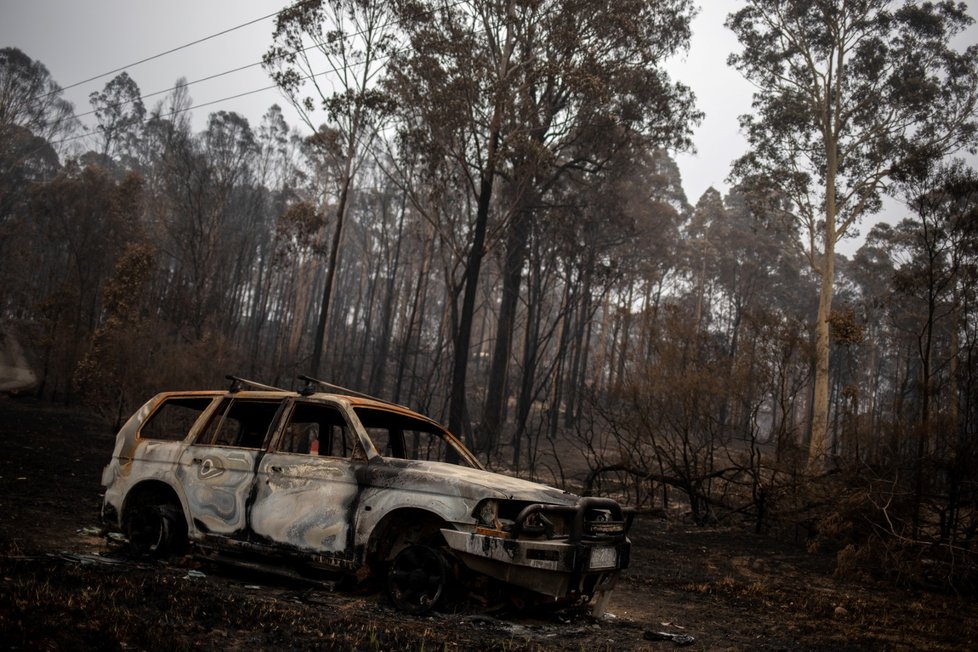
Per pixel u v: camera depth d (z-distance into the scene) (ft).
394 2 85.66
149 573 19.49
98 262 134.10
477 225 86.07
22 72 180.04
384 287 227.61
